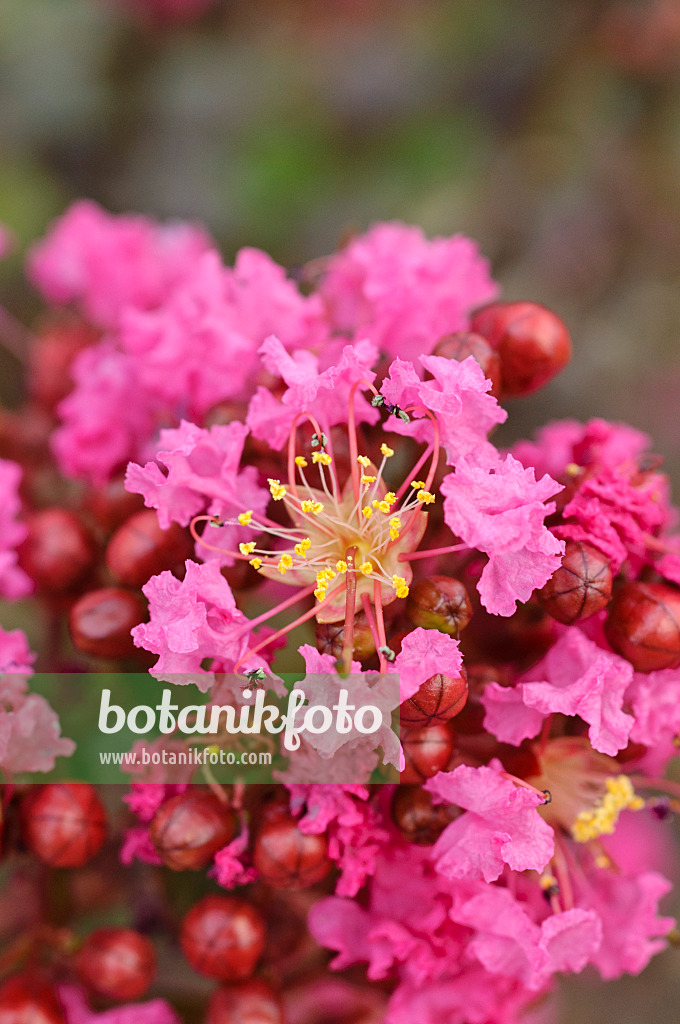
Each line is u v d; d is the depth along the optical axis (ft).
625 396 1.01
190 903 0.67
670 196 0.99
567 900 0.63
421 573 0.62
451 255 0.70
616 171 1.00
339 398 0.62
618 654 0.62
